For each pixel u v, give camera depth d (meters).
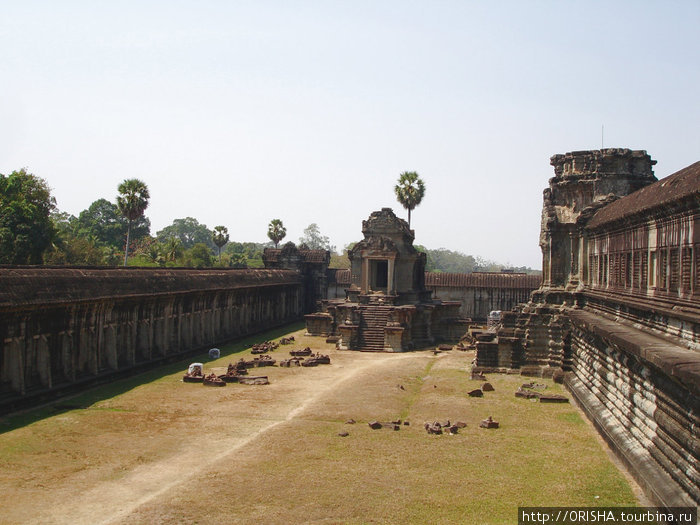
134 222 137.00
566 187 41.66
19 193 64.94
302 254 88.81
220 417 28.27
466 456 22.86
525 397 33.47
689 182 19.42
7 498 18.20
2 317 27.70
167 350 44.06
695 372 14.66
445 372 42.09
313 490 19.14
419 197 86.25
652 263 23.81
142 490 19.09
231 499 18.31
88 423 26.78
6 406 28.00
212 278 52.47
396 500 18.41
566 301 40.34
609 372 26.44
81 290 33.03
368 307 57.56
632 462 20.69
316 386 36.16
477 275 84.06
